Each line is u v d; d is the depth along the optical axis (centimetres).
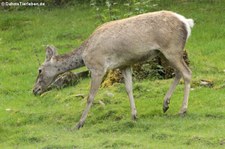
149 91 3262
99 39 2870
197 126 2719
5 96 3603
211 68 3700
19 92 3653
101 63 2864
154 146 2512
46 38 4694
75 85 3628
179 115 2888
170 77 3516
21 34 4850
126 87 2930
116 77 3450
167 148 2477
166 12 2892
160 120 2855
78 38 4641
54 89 3569
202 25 4662
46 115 3108
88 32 4712
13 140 2777
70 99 3319
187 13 4953
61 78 3609
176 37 2841
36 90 3016
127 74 2938
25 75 3981
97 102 3153
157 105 3080
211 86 3309
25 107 3356
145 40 2834
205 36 4422
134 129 2773
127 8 4975
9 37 4806
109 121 2944
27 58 4325
